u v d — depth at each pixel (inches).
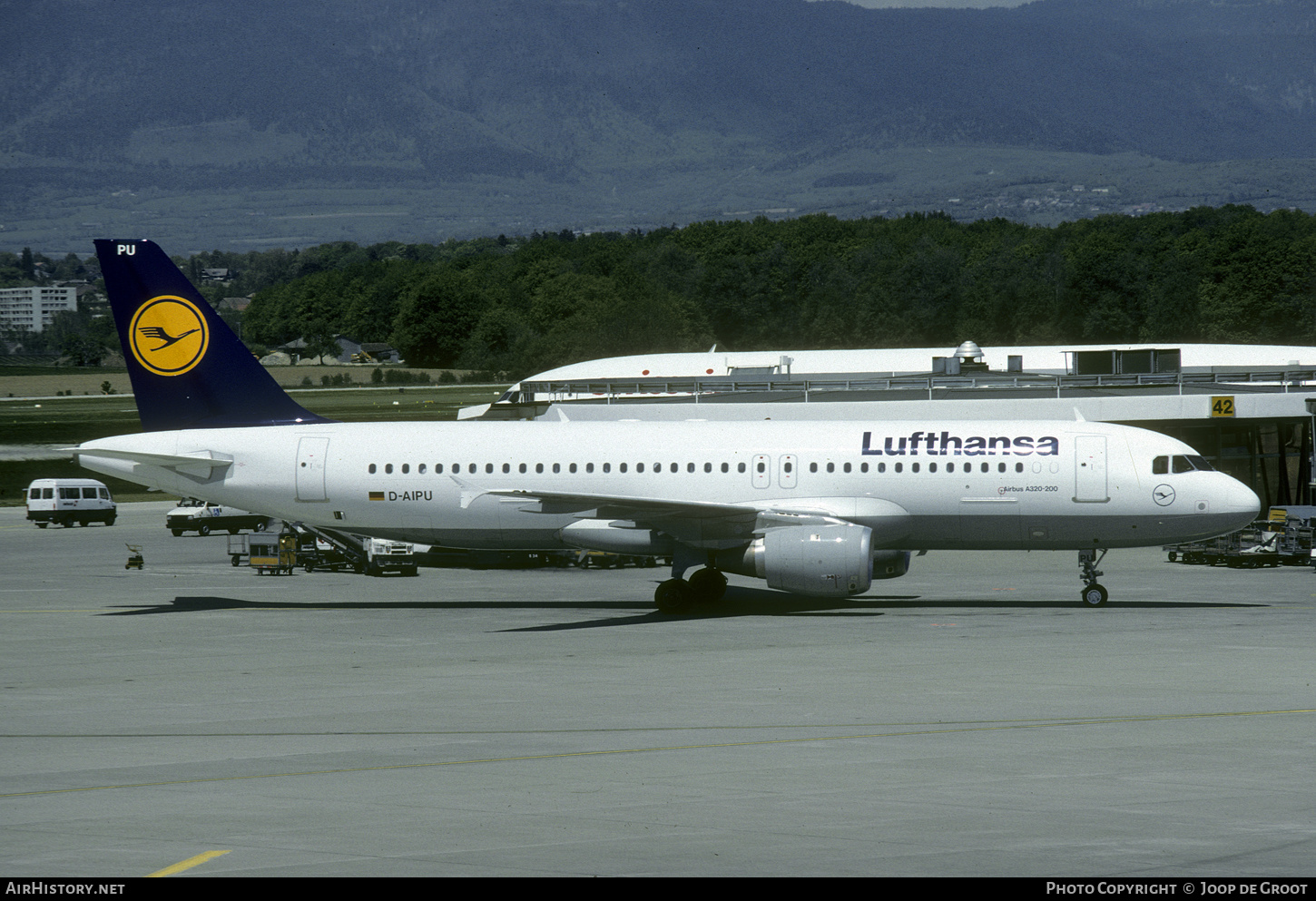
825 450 5915.4
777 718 3499.0
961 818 2524.6
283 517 6343.5
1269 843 2354.8
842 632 5152.6
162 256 6318.9
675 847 2361.0
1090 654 4490.7
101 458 6299.2
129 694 4037.9
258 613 6107.3
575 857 2308.1
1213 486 5649.6
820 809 2596.0
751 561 5620.1
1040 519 5772.6
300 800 2716.5
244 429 6333.7
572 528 5984.3
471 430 6245.1
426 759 3085.6
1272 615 5482.3
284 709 3752.5
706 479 5959.6
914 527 5885.8
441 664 4532.5
